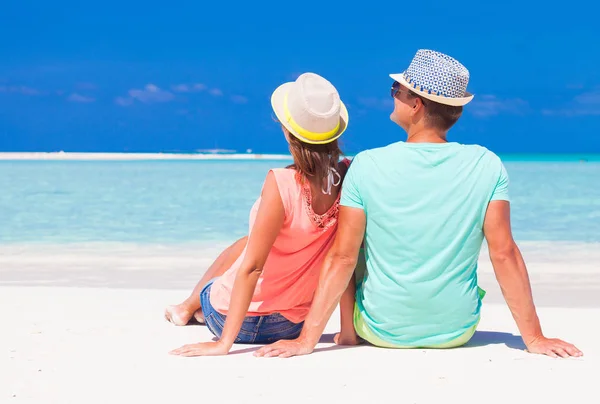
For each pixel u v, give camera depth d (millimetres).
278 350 3525
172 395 2852
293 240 3596
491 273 6840
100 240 9312
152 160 61719
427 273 3588
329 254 3635
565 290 6043
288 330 3891
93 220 11703
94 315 4602
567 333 4168
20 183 23250
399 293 3627
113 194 17812
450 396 2861
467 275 3650
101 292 5547
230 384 3008
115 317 4539
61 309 4805
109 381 3047
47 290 5633
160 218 11969
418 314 3639
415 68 3633
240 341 3920
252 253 3531
